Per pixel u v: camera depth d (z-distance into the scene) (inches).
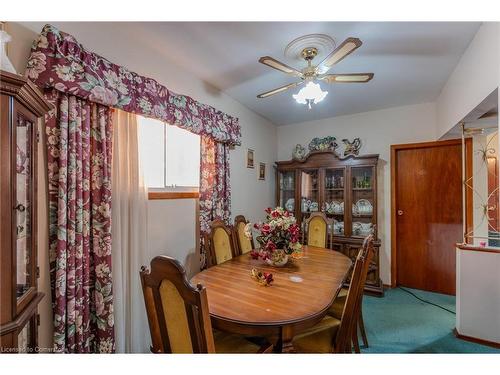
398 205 138.9
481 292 82.8
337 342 56.5
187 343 39.1
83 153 58.9
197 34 74.6
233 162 130.0
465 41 77.6
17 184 41.8
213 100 112.7
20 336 42.4
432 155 130.8
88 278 59.5
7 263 36.1
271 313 49.0
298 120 166.4
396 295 125.2
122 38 72.4
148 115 74.5
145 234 76.9
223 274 71.5
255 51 84.0
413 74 100.2
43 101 43.8
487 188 105.5
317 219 123.5
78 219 57.1
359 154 148.3
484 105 73.2
